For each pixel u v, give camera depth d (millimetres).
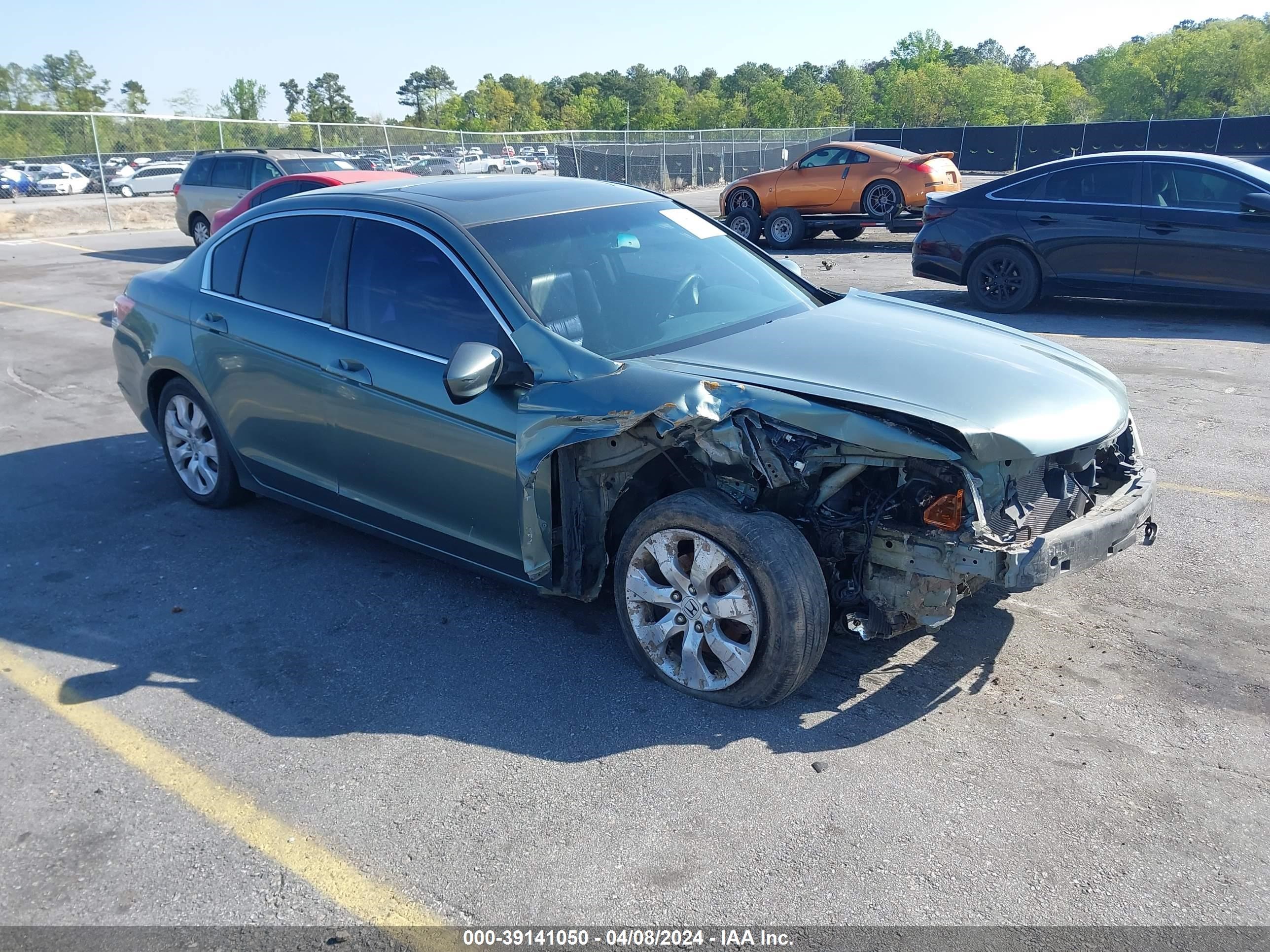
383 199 4469
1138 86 77562
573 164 33219
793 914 2627
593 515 3854
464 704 3670
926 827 2947
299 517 5551
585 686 3766
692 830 2955
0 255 17734
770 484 3387
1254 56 74062
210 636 4234
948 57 106750
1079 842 2873
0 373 8930
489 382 3605
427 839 2957
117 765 3359
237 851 2932
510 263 4031
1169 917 2588
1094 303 11336
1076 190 10195
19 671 3980
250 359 4793
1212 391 7449
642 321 4074
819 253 17141
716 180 38250
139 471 6371
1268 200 9117
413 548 4445
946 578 3305
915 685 3723
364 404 4258
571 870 2807
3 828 3053
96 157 27797
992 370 3725
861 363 3709
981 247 10734
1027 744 3348
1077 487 3631
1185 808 3014
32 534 5355
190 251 18062
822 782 3156
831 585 3578
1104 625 4148
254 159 17188
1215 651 3926
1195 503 5398
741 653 3465
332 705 3693
